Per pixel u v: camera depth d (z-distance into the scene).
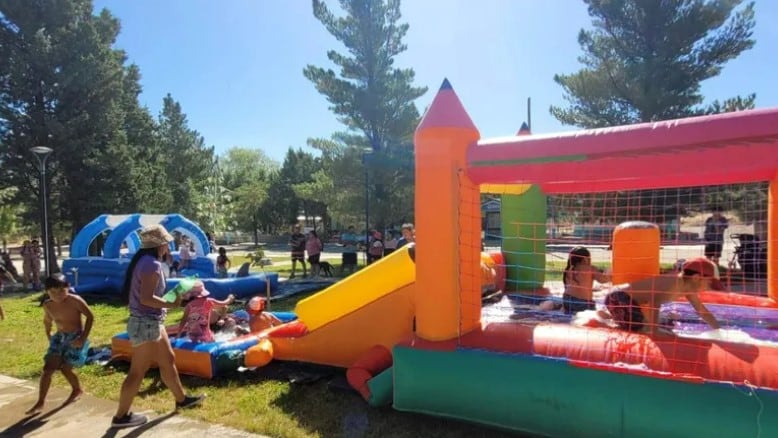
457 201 4.24
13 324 9.23
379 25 19.97
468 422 4.22
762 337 4.35
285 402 4.80
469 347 4.11
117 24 26.67
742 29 17.73
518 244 7.33
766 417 3.09
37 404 4.78
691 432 3.28
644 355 3.57
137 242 16.08
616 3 18.61
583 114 20.14
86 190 23.55
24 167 22.27
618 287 4.59
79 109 23.38
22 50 22.25
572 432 3.65
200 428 4.30
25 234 34.09
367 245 16.23
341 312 5.52
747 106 17.92
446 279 4.22
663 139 3.44
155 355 4.47
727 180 5.42
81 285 12.52
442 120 4.24
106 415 4.64
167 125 38.53
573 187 6.14
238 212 47.62
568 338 3.90
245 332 6.90
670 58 18.67
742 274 7.30
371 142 20.62
